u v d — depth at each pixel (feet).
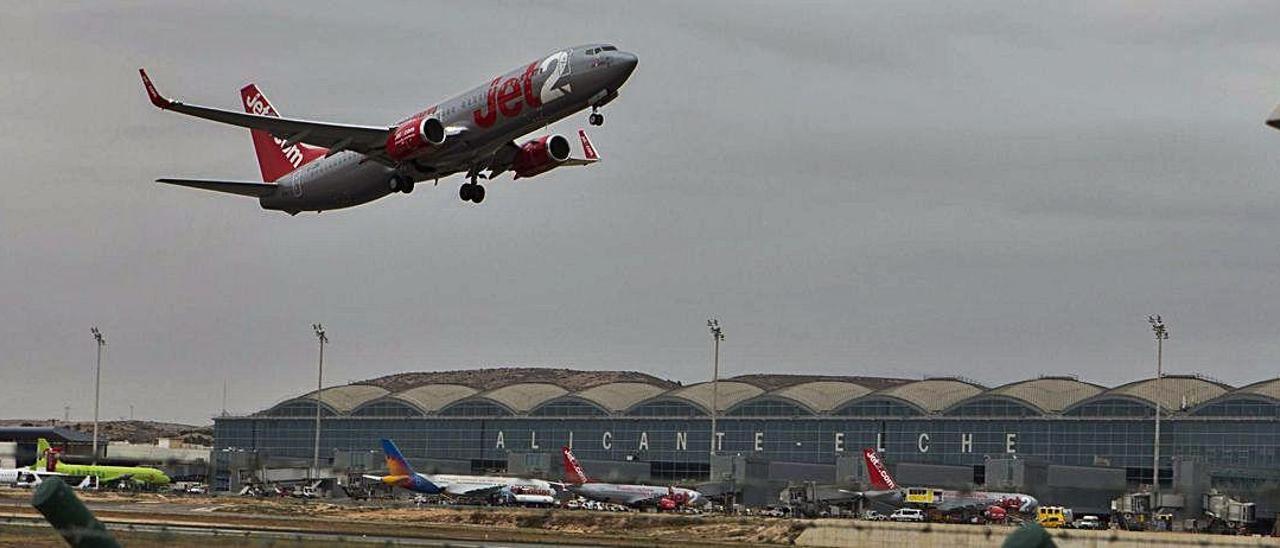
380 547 507.71
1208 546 635.25
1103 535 651.66
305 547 536.01
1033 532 230.27
